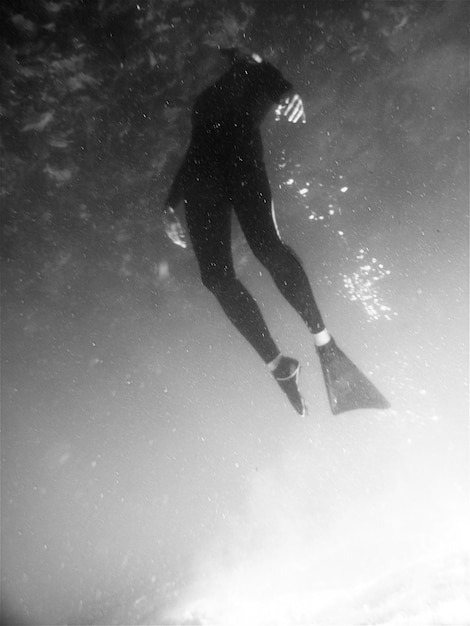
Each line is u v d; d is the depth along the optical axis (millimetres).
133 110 6363
